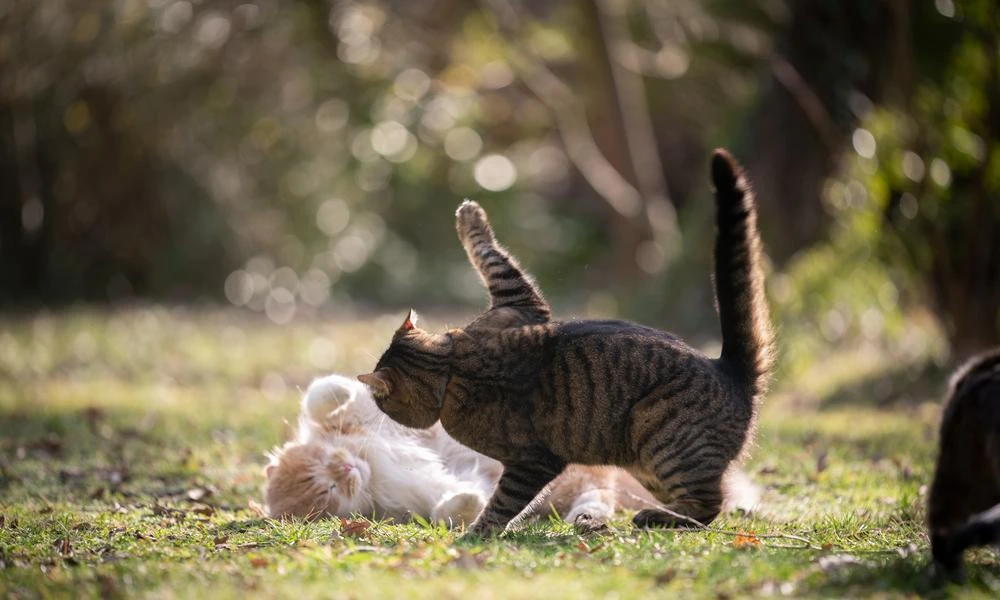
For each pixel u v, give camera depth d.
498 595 4.77
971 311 13.66
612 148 25.83
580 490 7.46
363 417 7.64
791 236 16.39
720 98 25.91
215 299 27.03
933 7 14.01
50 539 6.35
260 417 12.17
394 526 6.59
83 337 18.88
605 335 6.66
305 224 28.53
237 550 5.92
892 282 14.36
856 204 13.95
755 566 5.25
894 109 14.01
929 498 5.41
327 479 7.25
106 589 5.10
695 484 6.48
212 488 8.29
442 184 31.64
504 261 7.49
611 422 6.56
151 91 24.14
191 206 26.30
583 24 24.72
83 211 25.42
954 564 5.04
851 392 14.01
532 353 6.67
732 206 6.86
